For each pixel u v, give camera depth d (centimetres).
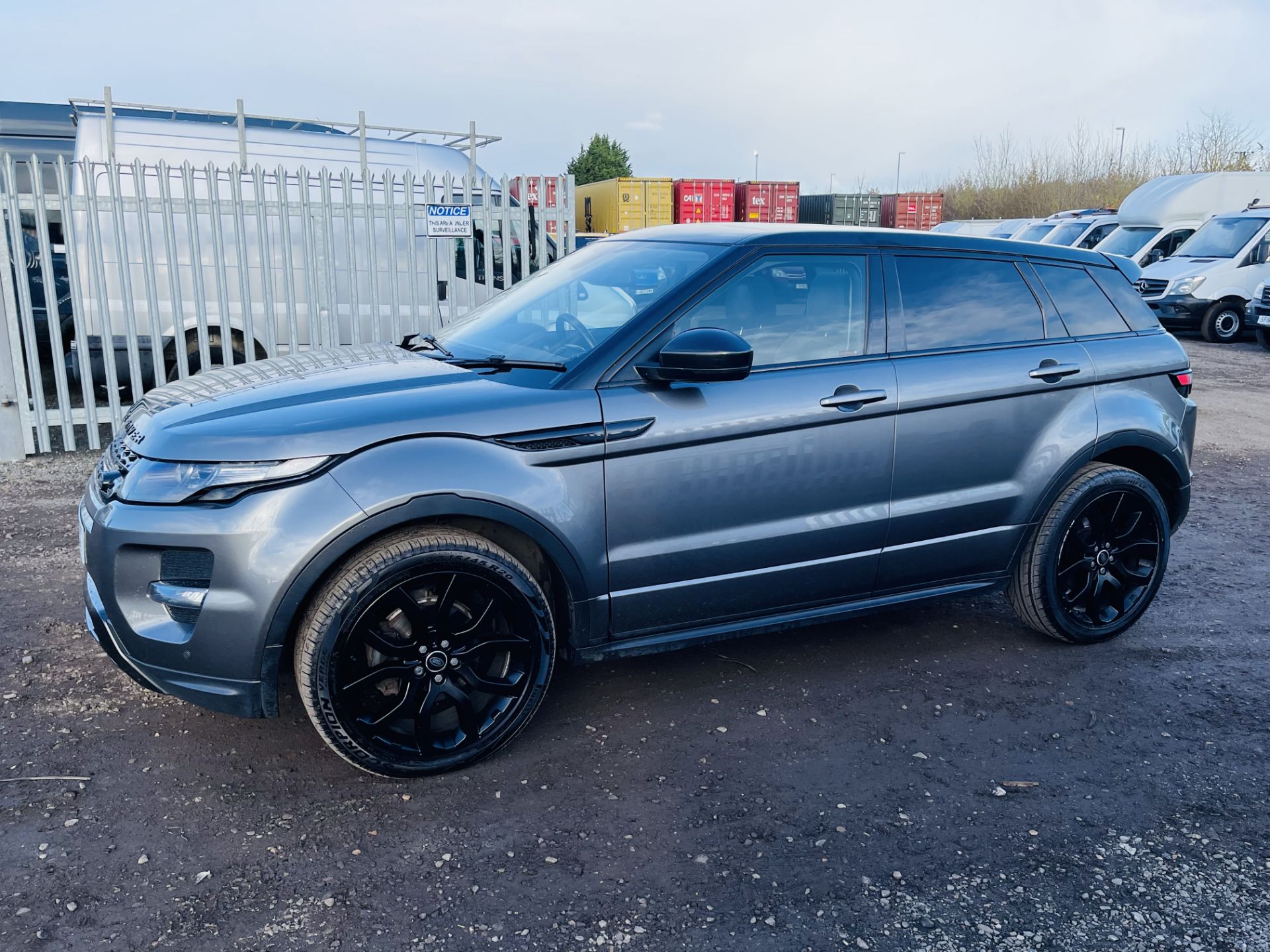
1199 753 338
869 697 375
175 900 253
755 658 409
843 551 363
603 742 338
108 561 290
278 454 284
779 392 341
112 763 318
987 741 344
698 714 359
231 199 791
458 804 299
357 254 851
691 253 360
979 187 5200
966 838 287
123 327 797
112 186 748
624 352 327
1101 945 243
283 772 315
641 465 322
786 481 345
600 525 320
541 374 328
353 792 304
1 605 448
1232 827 294
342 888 260
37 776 309
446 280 874
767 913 253
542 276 424
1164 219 1914
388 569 287
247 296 796
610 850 278
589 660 338
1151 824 295
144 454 296
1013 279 401
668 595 338
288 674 381
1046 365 390
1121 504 412
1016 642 430
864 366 359
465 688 312
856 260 368
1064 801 307
